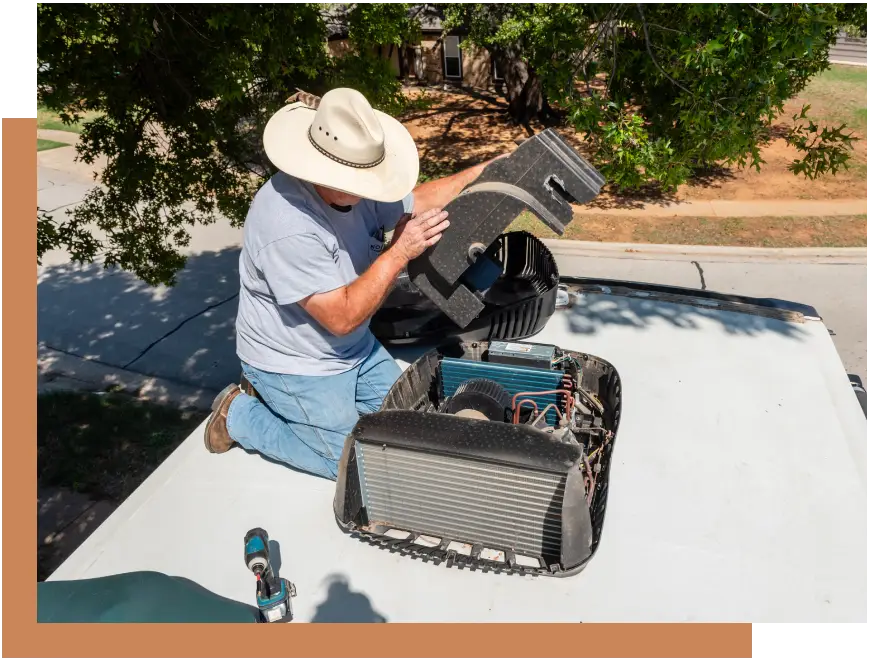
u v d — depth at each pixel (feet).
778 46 13.17
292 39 15.12
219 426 8.89
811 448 8.77
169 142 19.89
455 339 10.85
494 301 11.35
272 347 8.09
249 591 7.21
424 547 7.29
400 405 8.70
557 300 12.05
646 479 8.29
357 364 8.55
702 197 41.39
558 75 15.21
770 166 45.16
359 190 7.14
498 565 7.03
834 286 31.50
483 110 58.49
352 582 7.13
